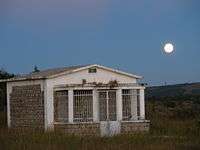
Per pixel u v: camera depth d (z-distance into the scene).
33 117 42.28
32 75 43.56
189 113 55.78
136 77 43.88
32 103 42.44
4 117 49.31
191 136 36.78
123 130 41.03
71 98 40.47
